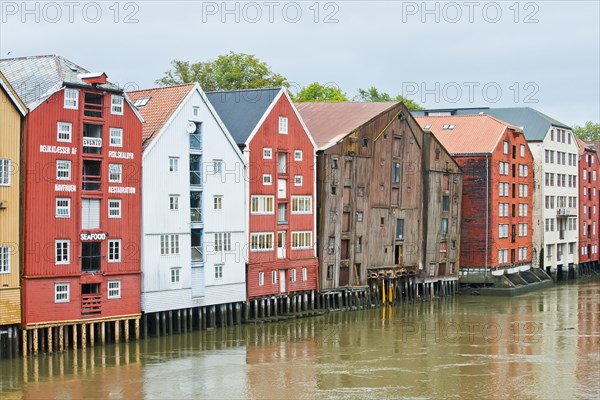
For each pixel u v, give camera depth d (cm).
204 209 6900
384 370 5644
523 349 6347
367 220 8575
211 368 5631
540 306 8850
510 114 12094
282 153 7644
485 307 8762
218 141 7025
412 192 9238
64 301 5888
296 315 7669
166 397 4978
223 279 7062
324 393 5084
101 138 6116
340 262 8238
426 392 5119
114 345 6219
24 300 5700
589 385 5281
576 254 12862
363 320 7694
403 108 9056
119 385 5188
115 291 6197
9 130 5650
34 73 6059
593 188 13662
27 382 5200
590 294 10094
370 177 8600
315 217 7962
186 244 6731
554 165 12031
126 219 6272
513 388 5219
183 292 6706
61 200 5894
